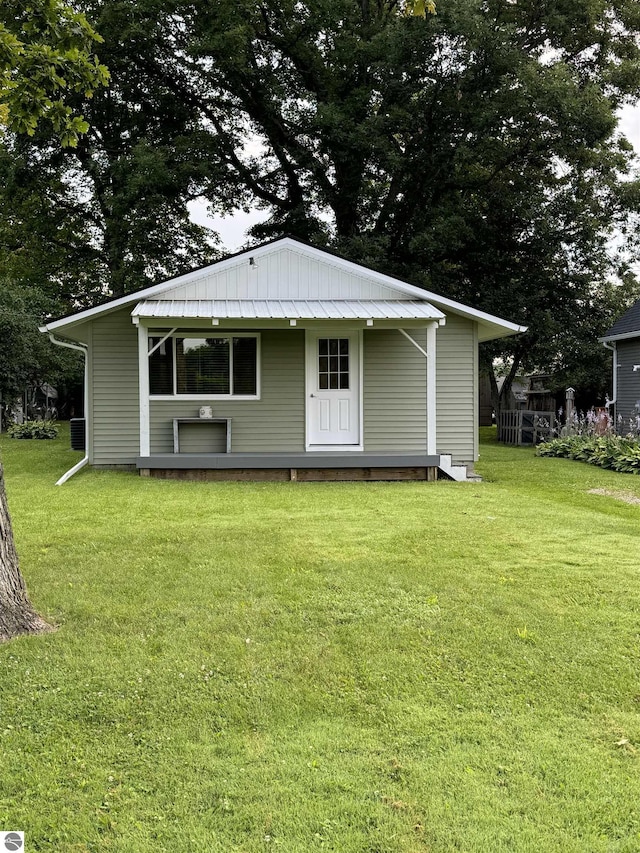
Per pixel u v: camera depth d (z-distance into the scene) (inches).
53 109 245.6
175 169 767.7
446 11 684.1
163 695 138.7
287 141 850.1
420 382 499.2
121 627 169.9
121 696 138.2
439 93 749.9
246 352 486.3
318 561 225.1
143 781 112.3
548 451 634.2
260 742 123.8
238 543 247.3
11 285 845.8
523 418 805.9
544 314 799.7
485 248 840.9
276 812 104.3
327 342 494.3
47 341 803.4
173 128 856.9
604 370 873.5
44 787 110.5
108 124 845.2
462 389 500.7
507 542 257.4
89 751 120.4
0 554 165.5
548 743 124.0
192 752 120.4
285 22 807.1
